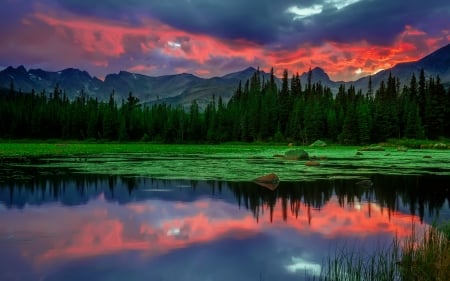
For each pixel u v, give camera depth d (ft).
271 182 93.56
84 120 445.37
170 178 100.42
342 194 79.25
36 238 46.39
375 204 69.51
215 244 44.62
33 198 72.54
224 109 447.83
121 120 421.59
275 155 191.83
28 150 240.12
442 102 360.89
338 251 42.32
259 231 50.44
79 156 188.03
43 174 107.65
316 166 136.36
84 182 92.94
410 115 352.69
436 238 39.14
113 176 103.60
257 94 492.95
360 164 147.95
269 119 410.72
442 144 300.61
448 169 128.77
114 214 59.52
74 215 58.70
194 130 410.11
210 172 113.70
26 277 34.58
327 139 377.91
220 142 400.06
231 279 34.55
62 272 35.86
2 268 36.63
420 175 111.14
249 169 123.65
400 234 49.32
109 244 44.32
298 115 393.70
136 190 81.97
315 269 36.88
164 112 463.01
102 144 372.99
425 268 32.78
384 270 34.60
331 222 55.62
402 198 75.20
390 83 444.96
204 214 60.03
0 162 149.07
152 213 60.49
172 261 38.96
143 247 43.32
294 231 50.60
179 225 53.16
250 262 38.91
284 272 36.04
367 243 45.44
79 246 43.47
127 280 34.19
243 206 66.49
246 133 403.13
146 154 210.18
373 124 358.23
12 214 59.16
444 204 69.92
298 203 69.51
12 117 442.09
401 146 295.48
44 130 438.81
